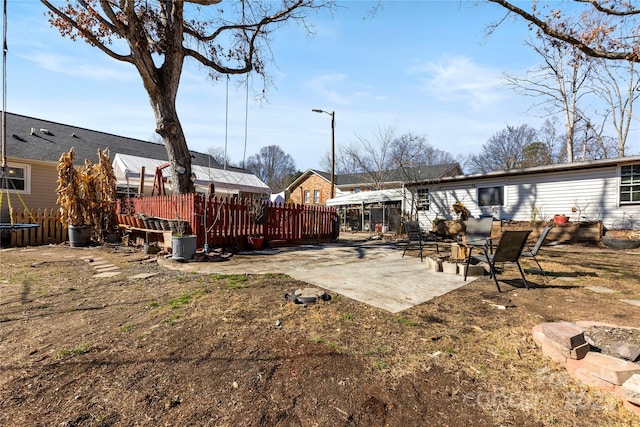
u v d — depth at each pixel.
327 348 2.52
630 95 16.36
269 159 57.25
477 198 13.71
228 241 8.20
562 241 10.84
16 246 9.38
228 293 4.05
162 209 8.66
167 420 1.70
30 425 1.64
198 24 10.70
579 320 3.12
